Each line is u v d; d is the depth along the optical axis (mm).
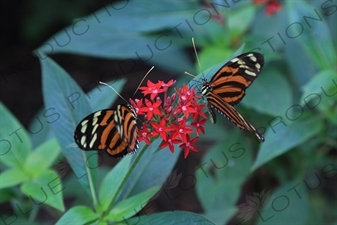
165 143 724
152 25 946
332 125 924
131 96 1261
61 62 1381
